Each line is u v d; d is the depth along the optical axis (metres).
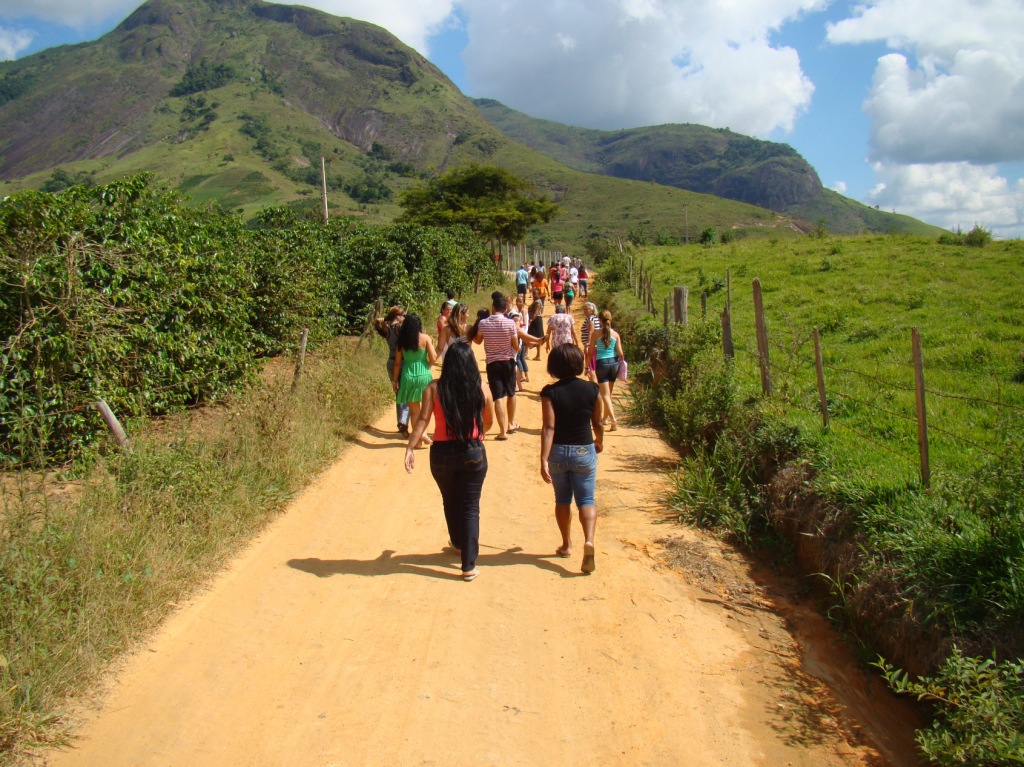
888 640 4.60
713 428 8.67
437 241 22.52
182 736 3.79
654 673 4.52
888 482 5.59
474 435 5.50
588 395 5.73
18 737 3.60
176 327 8.73
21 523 4.71
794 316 14.29
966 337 10.77
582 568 5.74
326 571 5.66
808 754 3.89
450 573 5.70
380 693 4.19
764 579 5.97
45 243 7.19
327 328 14.69
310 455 7.93
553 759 3.74
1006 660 3.77
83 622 4.31
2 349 6.54
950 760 3.42
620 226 121.56
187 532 5.56
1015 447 5.29
